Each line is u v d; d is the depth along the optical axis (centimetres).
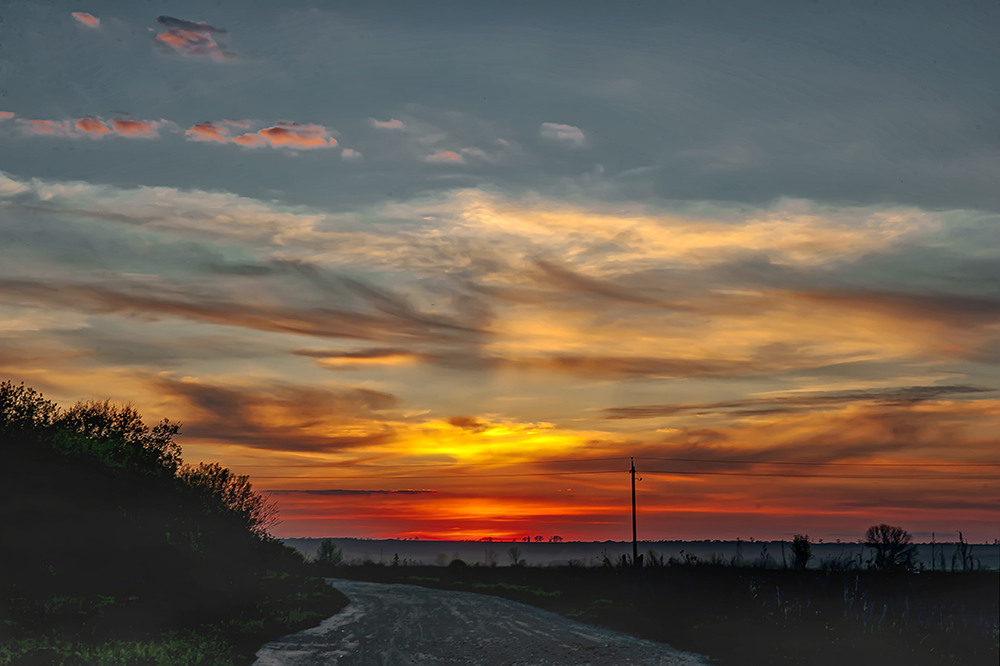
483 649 2331
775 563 4253
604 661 2012
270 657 2141
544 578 5962
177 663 1767
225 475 4731
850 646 1794
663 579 3766
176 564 3062
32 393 3525
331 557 10419
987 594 2322
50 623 1930
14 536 2577
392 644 2461
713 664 1862
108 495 3212
